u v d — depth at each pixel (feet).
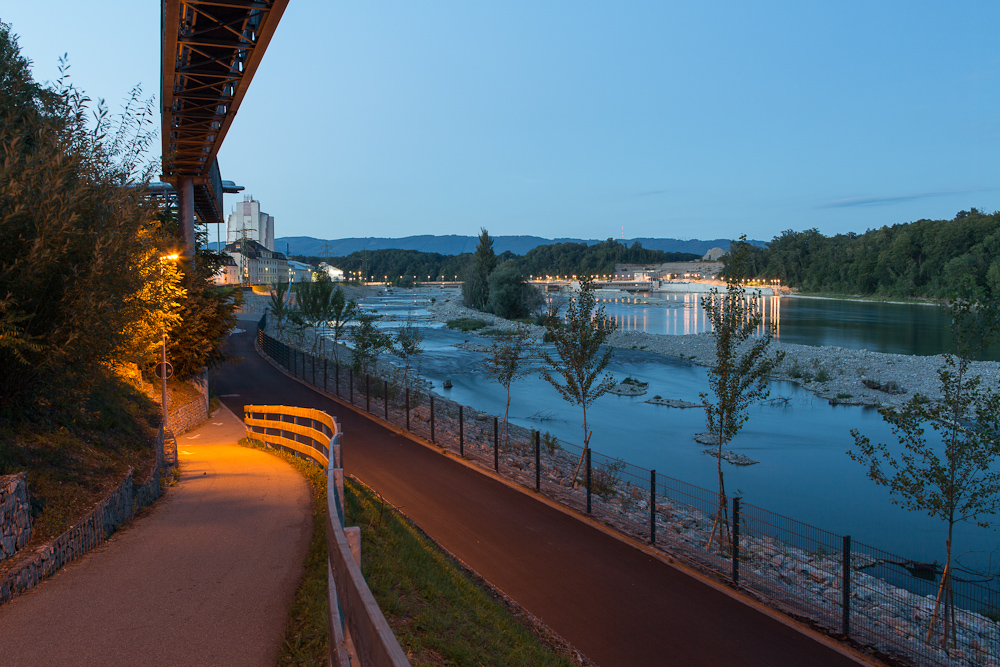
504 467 64.59
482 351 225.15
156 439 48.26
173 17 53.78
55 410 39.83
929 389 140.77
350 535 17.93
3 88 40.09
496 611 30.14
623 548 42.16
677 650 29.25
